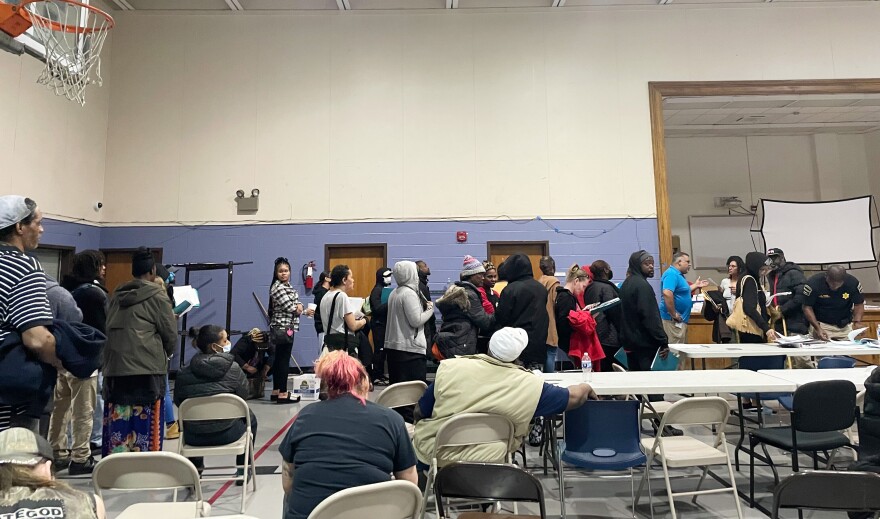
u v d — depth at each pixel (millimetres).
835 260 8227
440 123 7332
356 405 1778
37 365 1911
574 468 3422
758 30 7453
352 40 7414
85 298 3107
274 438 4172
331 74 7371
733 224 10344
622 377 3123
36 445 1291
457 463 1843
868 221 8211
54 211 6246
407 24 7438
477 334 3982
